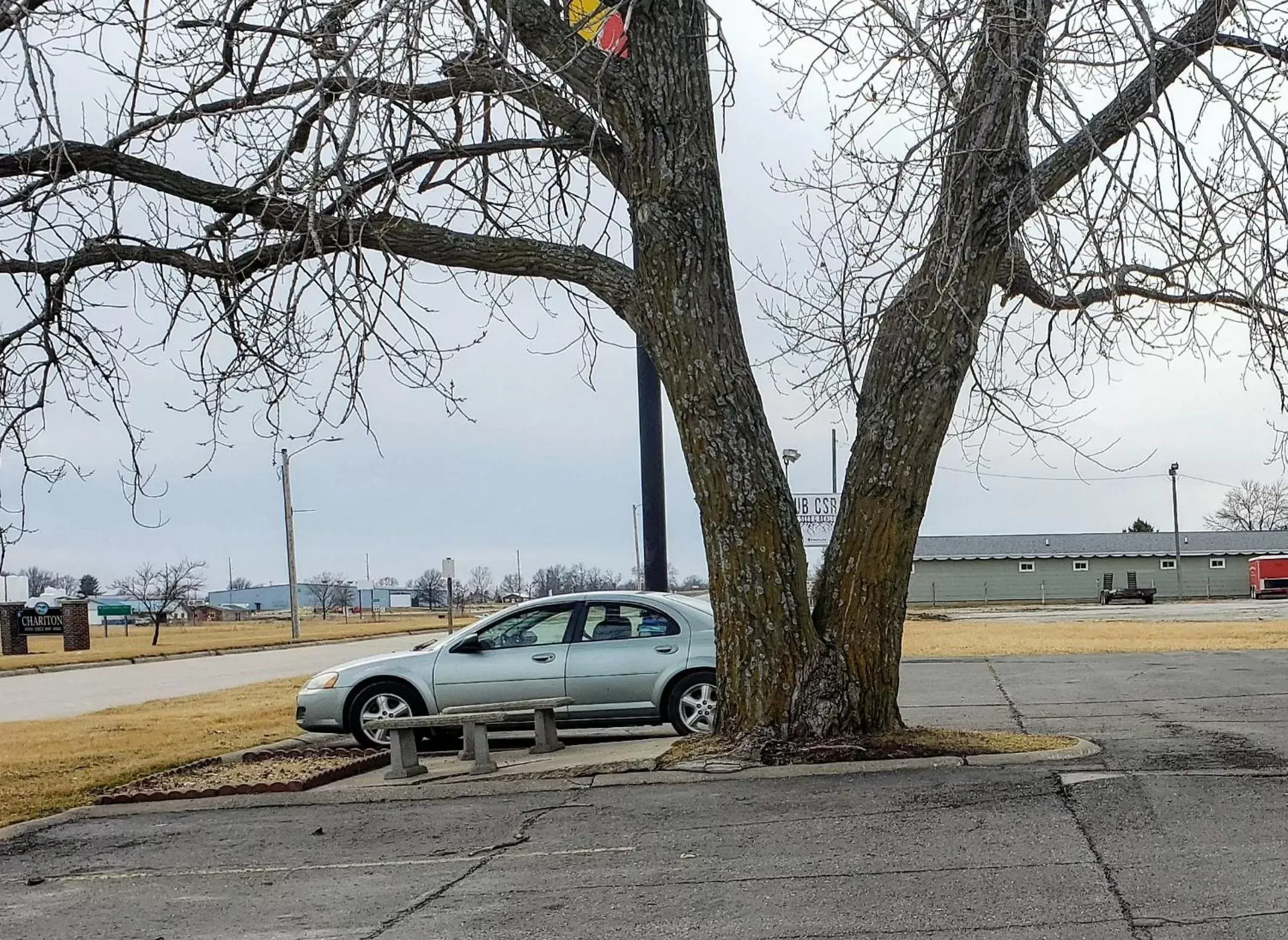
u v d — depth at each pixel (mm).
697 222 9914
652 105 9914
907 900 5859
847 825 7605
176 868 7762
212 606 128000
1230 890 5723
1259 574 66250
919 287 9609
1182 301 9891
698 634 12844
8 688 28172
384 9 8250
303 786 10352
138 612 100812
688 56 9992
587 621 13094
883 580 10023
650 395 14555
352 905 6512
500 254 10164
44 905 6949
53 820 9781
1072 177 9781
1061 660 21219
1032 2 8844
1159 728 11547
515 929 5824
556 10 10742
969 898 5824
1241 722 11828
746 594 9938
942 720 13055
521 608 13281
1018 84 8984
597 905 6141
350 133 8547
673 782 9414
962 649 25172
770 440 10109
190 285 10047
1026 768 9164
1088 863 6355
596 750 11953
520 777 10188
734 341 10000
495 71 9312
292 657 37625
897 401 9883
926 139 8766
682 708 12672
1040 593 75000
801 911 5805
